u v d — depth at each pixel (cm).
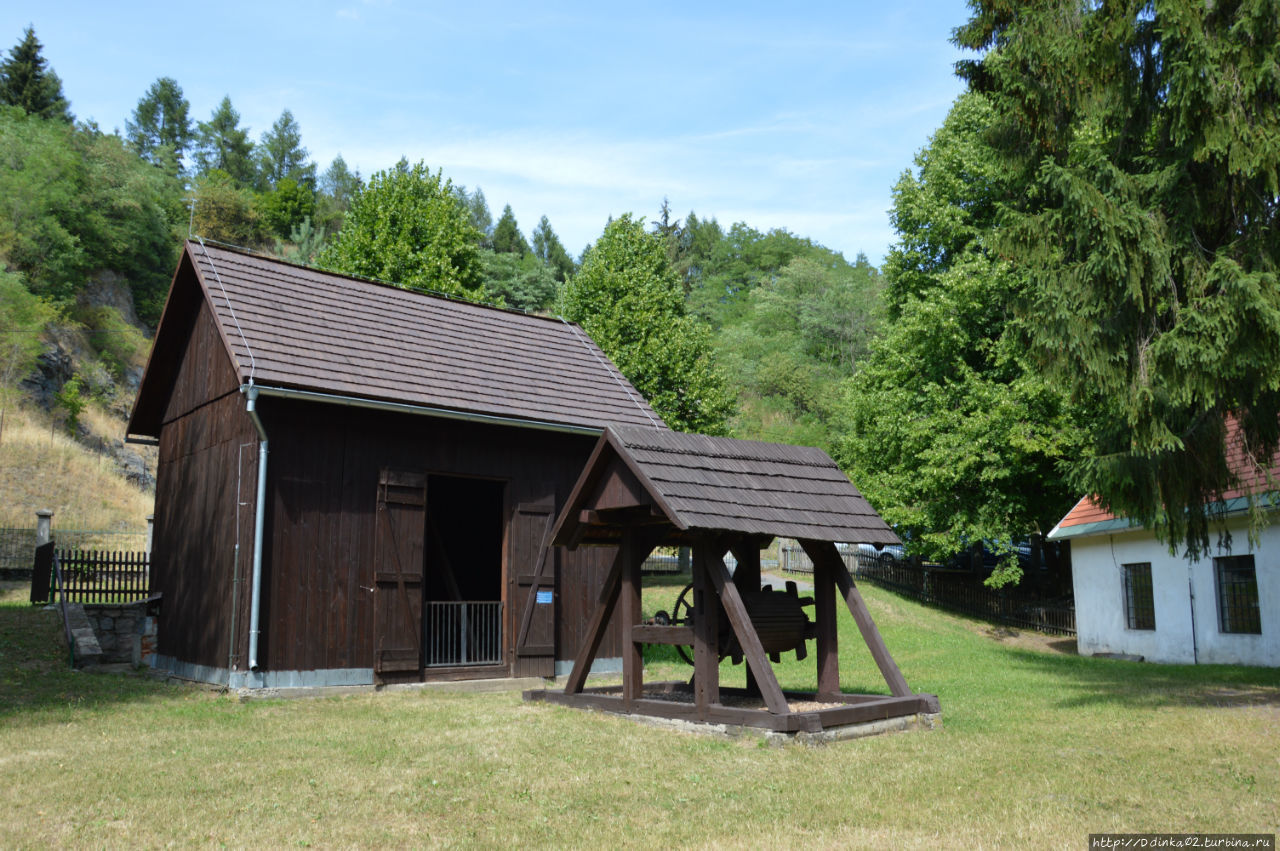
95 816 641
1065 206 1110
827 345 7481
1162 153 1149
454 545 1956
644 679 1530
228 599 1284
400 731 970
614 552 1662
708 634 962
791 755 829
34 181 5272
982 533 2603
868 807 655
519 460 1545
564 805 667
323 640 1291
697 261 10244
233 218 7638
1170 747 866
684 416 3131
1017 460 2500
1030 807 649
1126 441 1215
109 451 4262
